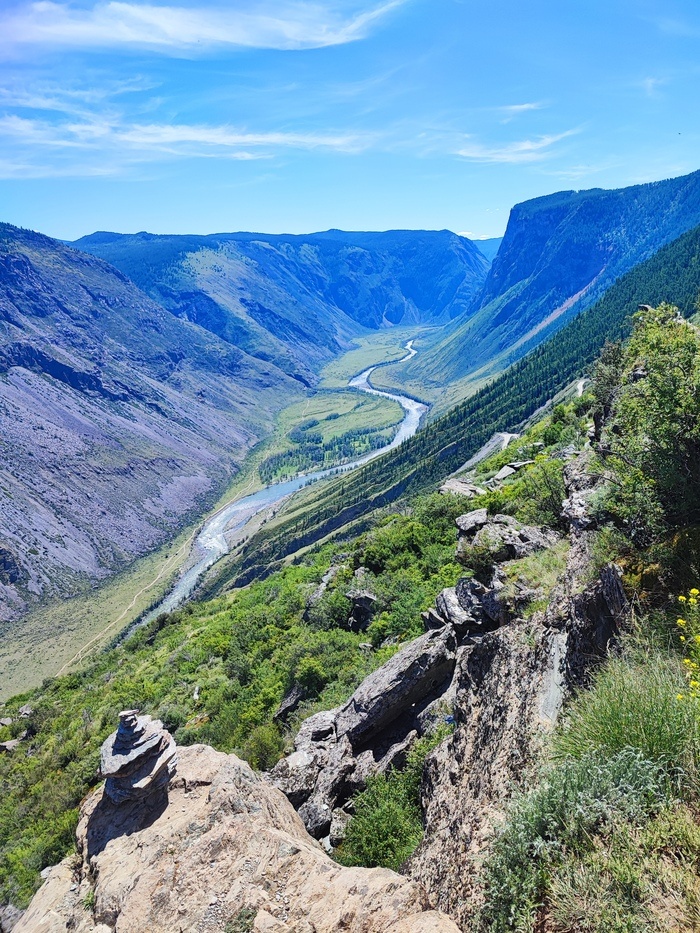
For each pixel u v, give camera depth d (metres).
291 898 7.97
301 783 17.58
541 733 7.67
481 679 11.92
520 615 14.38
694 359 9.82
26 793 50.31
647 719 6.13
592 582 10.00
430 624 21.66
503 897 5.94
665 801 5.44
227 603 87.38
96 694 67.25
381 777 15.81
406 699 18.53
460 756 10.80
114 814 10.47
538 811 6.12
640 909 4.76
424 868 8.94
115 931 8.10
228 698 41.34
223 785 10.16
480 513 28.80
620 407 11.58
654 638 7.61
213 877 8.55
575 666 8.94
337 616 39.81
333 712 20.94
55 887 9.71
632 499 10.49
